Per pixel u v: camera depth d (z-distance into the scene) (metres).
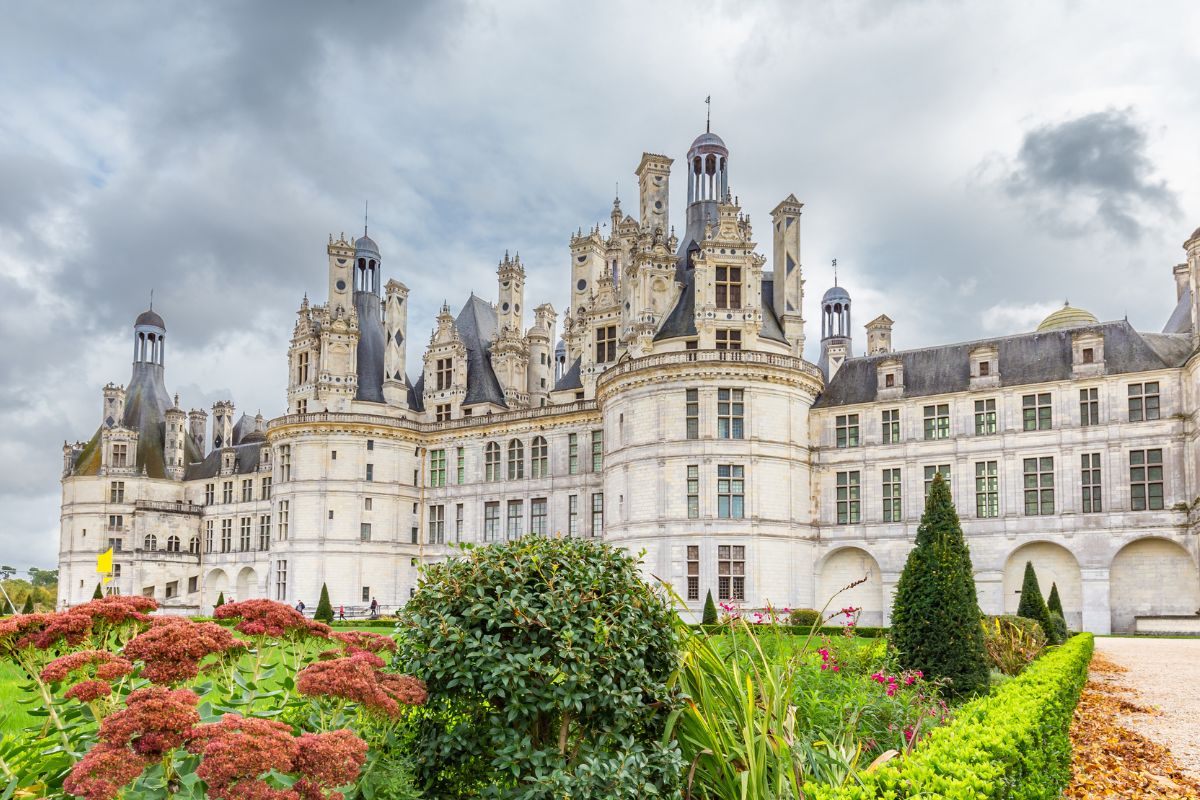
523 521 76.88
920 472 61.34
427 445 84.00
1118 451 55.56
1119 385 56.19
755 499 58.69
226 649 11.52
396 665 12.20
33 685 11.34
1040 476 57.81
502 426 79.25
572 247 82.75
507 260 85.88
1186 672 31.06
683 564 57.88
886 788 9.05
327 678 10.23
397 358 84.44
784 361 60.88
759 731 11.23
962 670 22.12
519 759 10.84
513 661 11.01
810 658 17.09
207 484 112.94
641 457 60.38
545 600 11.48
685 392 59.94
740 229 62.41
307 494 79.50
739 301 62.09
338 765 8.76
